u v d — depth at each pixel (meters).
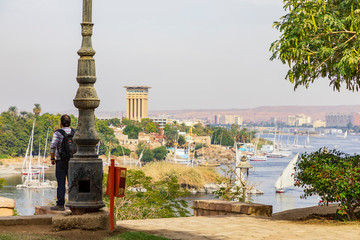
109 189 8.80
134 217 16.42
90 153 8.89
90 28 9.04
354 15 11.48
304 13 11.30
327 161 11.62
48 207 10.80
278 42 11.78
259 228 10.38
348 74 11.77
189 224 10.88
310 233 9.73
